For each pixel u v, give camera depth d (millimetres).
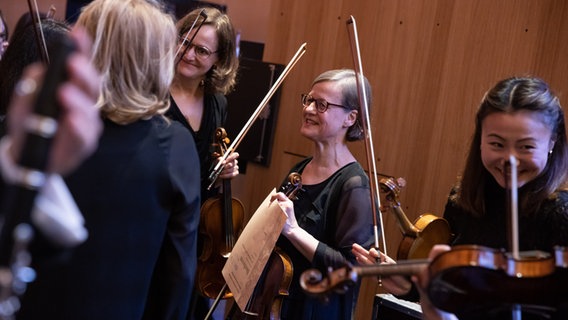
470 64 2969
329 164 2297
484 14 2934
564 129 1605
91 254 1443
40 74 760
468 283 1189
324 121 2260
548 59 2717
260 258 2068
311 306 2225
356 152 3391
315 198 2252
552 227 1586
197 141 2891
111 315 1484
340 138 2307
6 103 1930
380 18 3338
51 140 703
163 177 1521
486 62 2914
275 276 2230
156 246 1554
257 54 4141
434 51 3109
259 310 2248
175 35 1590
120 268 1486
